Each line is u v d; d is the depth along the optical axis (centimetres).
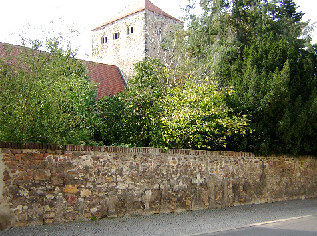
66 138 991
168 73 1594
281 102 1453
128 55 3134
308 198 1697
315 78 1644
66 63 1062
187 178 1197
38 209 855
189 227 913
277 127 1468
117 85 2794
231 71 1648
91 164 960
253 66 1565
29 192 843
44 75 906
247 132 1449
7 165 812
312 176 1745
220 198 1300
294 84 1588
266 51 1628
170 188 1143
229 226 945
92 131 1308
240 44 1969
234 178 1362
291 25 2372
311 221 1041
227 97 1466
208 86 1362
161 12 3186
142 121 1348
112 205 995
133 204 1042
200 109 1270
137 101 1382
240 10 2133
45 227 832
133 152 1055
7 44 983
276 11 2378
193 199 1209
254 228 919
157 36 3111
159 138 1273
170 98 1357
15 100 856
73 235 774
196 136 1263
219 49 1884
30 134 886
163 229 878
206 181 1257
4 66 883
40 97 881
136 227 888
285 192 1583
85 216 937
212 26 2159
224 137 1320
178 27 2686
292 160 1633
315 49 2245
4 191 802
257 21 2141
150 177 1091
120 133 1384
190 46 2234
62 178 903
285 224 985
